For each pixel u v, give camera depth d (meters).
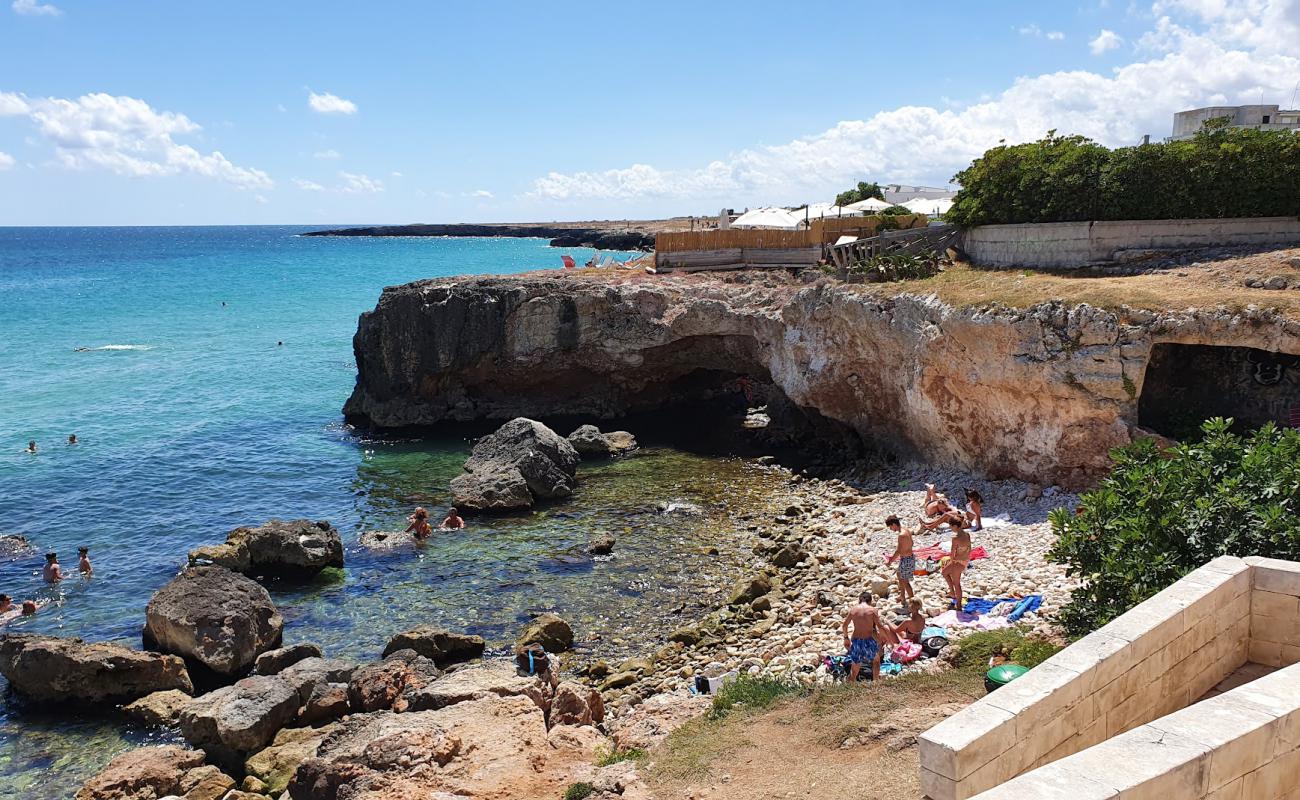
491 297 45.31
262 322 80.38
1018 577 20.88
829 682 16.88
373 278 120.75
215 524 30.78
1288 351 22.70
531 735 14.88
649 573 25.61
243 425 44.75
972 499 25.42
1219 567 10.25
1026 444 27.38
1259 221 30.03
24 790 16.27
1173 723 7.11
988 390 27.70
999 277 31.33
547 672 18.81
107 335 71.12
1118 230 31.48
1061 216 33.31
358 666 19.97
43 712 19.05
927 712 13.27
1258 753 7.05
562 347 45.34
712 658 19.95
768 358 41.44
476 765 13.84
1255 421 25.28
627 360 45.19
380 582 25.67
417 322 45.06
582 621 22.72
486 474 33.19
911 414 32.06
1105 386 24.73
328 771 13.90
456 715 15.54
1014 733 7.72
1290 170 29.81
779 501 31.86
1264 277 25.58
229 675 20.70
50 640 19.89
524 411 47.28
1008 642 16.05
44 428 42.72
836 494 31.92
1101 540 14.45
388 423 44.81
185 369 58.03
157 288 107.81
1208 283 26.39
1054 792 6.21
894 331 31.50
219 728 17.20
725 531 28.89
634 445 40.44
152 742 17.91
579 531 29.41
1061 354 25.39
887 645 17.44
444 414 46.28
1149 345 24.31
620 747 14.70
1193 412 25.64
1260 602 10.19
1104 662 8.55
